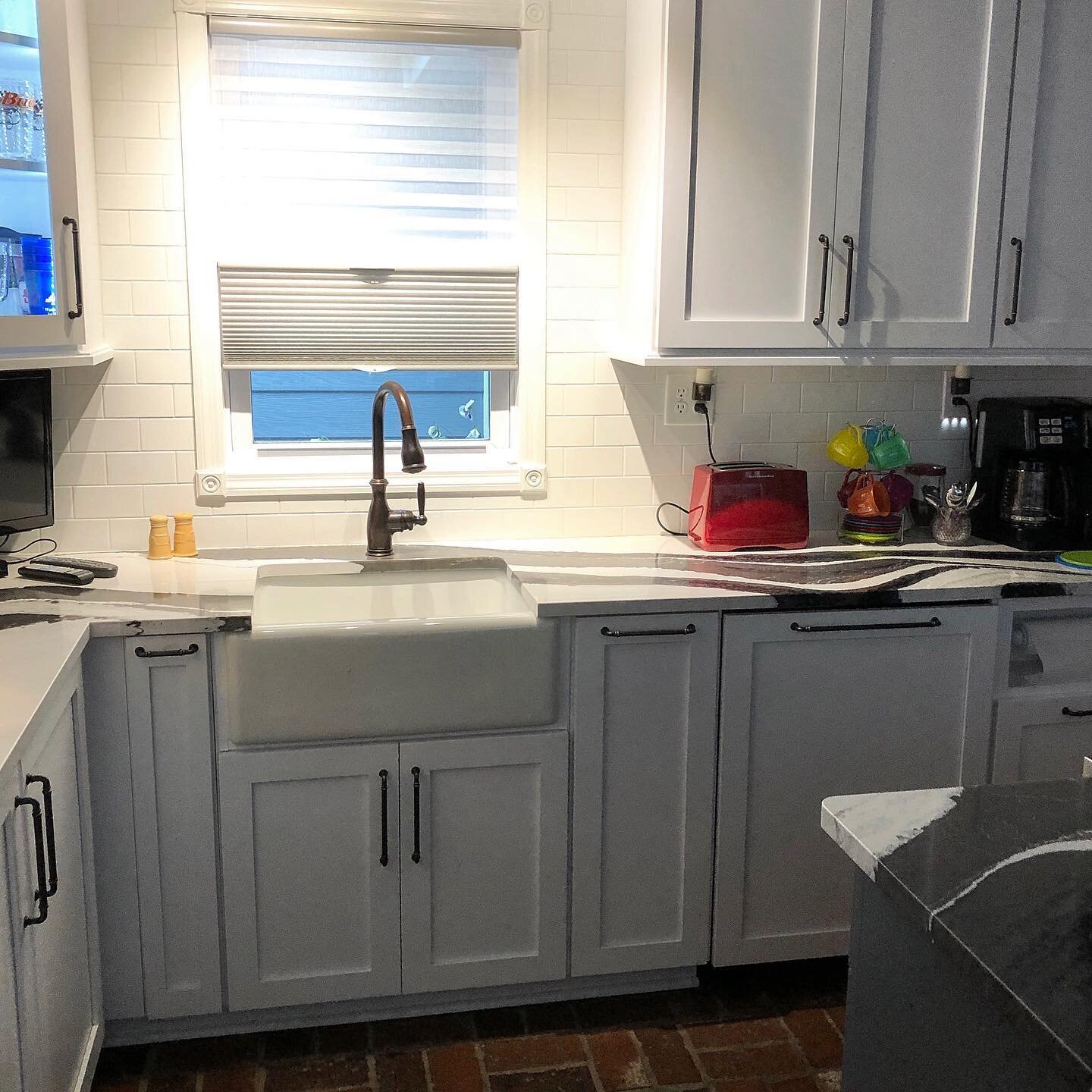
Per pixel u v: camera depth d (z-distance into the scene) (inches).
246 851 95.8
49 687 74.2
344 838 97.3
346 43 111.9
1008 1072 46.8
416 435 103.7
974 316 112.0
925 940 52.2
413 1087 94.7
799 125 105.8
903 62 106.7
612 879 103.1
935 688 105.3
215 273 111.5
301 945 98.4
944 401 127.8
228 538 116.4
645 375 121.2
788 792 104.7
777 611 100.7
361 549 115.9
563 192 116.7
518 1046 100.3
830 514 127.9
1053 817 56.2
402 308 115.5
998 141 109.2
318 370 115.3
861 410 126.3
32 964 70.6
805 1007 106.0
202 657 92.2
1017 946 45.3
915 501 127.0
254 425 127.3
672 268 106.1
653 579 104.7
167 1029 99.7
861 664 103.4
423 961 100.7
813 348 109.9
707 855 104.4
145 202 109.6
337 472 117.9
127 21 106.5
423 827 98.3
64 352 98.4
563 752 99.6
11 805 65.4
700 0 102.6
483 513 120.9
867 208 108.5
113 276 110.1
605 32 114.9
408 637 94.6
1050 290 113.4
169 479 114.3
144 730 92.5
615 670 99.3
